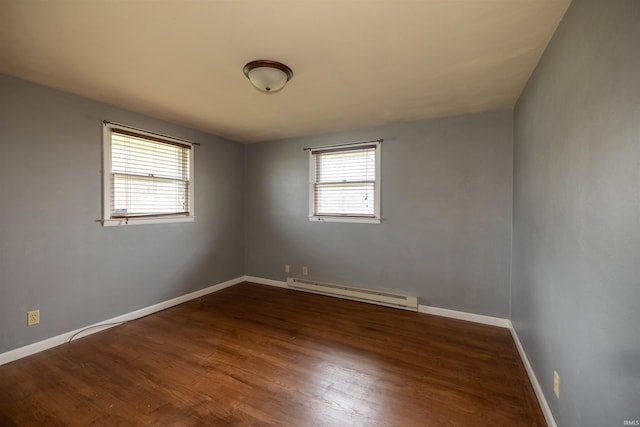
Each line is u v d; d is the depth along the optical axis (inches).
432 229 129.8
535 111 79.3
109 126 111.4
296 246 165.6
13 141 88.1
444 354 94.3
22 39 67.4
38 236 93.8
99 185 109.3
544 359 68.4
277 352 95.3
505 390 75.7
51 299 97.0
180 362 88.7
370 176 143.8
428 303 131.1
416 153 132.3
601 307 42.4
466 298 123.6
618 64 37.9
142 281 125.2
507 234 116.1
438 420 64.9
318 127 142.8
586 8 47.9
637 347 33.9
